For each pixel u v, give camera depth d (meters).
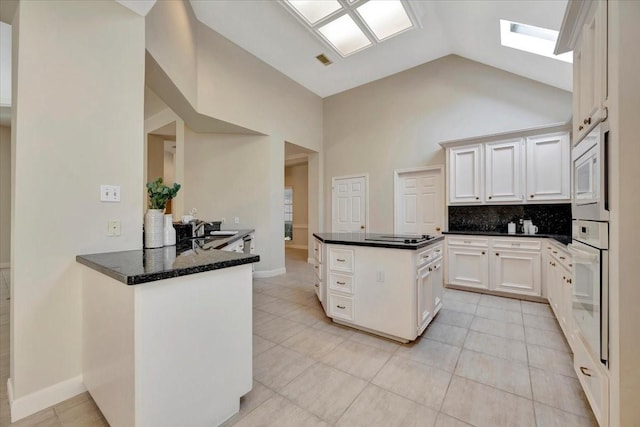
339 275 2.67
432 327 2.65
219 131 4.46
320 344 2.32
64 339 1.64
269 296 3.66
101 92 1.77
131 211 1.89
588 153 1.57
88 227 1.71
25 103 1.51
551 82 3.56
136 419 1.10
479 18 3.10
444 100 4.43
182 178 4.74
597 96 1.42
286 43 4.07
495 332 2.53
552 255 2.92
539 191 3.46
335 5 3.17
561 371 1.91
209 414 1.36
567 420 1.46
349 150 5.51
